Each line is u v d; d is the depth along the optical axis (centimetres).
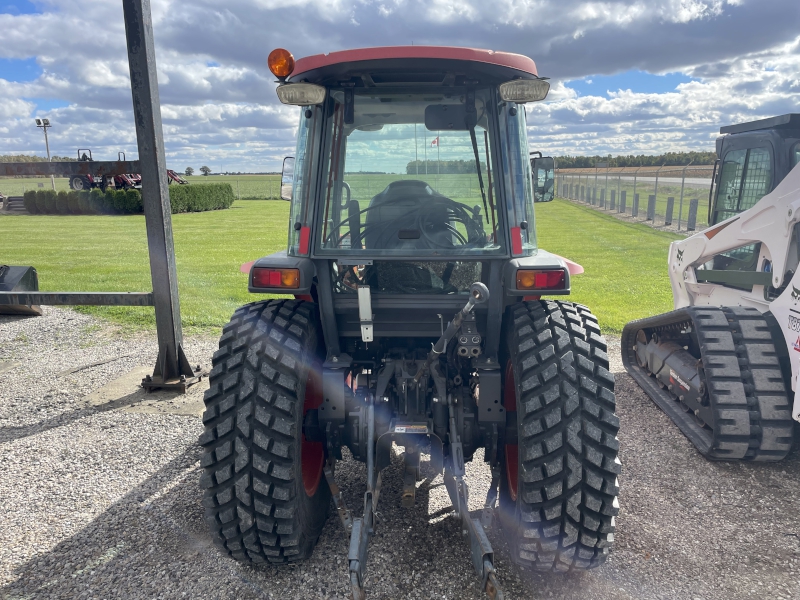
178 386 558
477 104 294
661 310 894
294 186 315
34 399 544
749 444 396
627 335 622
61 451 434
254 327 286
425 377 297
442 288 304
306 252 298
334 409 289
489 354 300
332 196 302
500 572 288
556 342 269
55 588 281
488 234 299
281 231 2370
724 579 287
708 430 447
